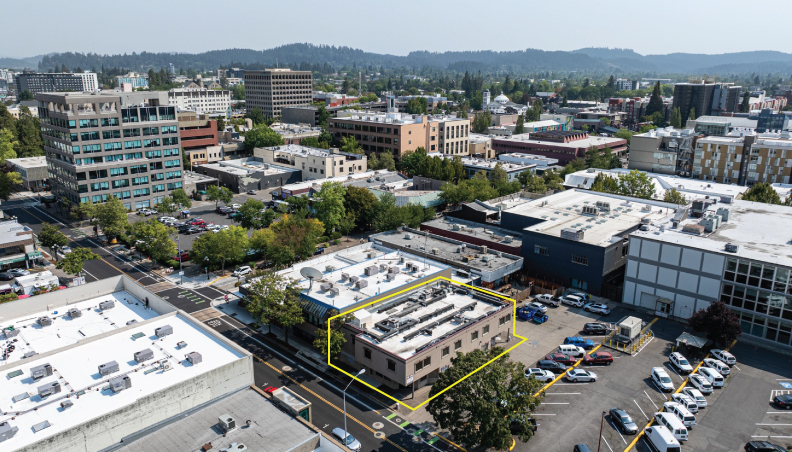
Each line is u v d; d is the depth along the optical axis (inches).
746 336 3503.9
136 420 1948.8
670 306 3794.3
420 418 2674.7
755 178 7175.2
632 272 3951.8
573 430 2561.5
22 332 2620.6
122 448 1871.3
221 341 2458.2
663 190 6781.5
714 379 2923.2
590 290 4175.7
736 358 3245.6
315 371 3107.8
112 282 3125.0
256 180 7711.6
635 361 3196.4
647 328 3631.9
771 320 3380.9
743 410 2719.0
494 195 6131.9
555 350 3321.9
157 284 4397.1
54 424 1888.5
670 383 2886.3
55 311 2874.0
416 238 4847.4
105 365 2203.5
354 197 5718.5
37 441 1706.4
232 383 2235.5
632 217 4867.1
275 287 3385.8
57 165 6569.9
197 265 4835.1
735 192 6437.0
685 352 3299.7
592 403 2780.5
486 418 2234.3
